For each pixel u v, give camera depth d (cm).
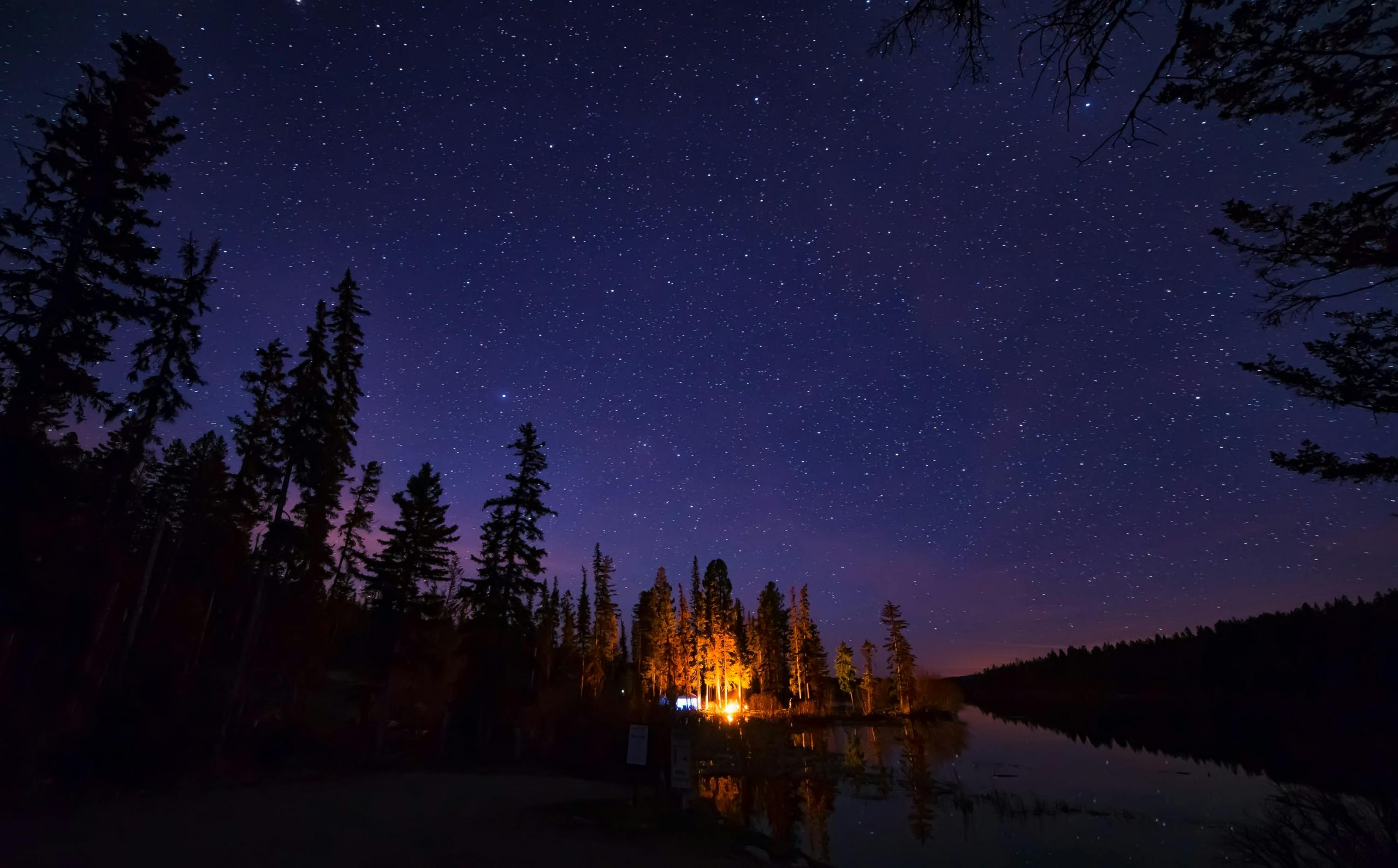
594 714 3497
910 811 2705
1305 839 972
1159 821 2484
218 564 4062
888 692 9512
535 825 1443
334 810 1552
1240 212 781
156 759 1820
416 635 3150
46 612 1773
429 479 3381
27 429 1752
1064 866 1939
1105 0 455
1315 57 607
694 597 10225
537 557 3388
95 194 1947
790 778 3547
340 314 2986
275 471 2628
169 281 2162
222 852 1070
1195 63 613
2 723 1603
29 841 1101
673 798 1844
